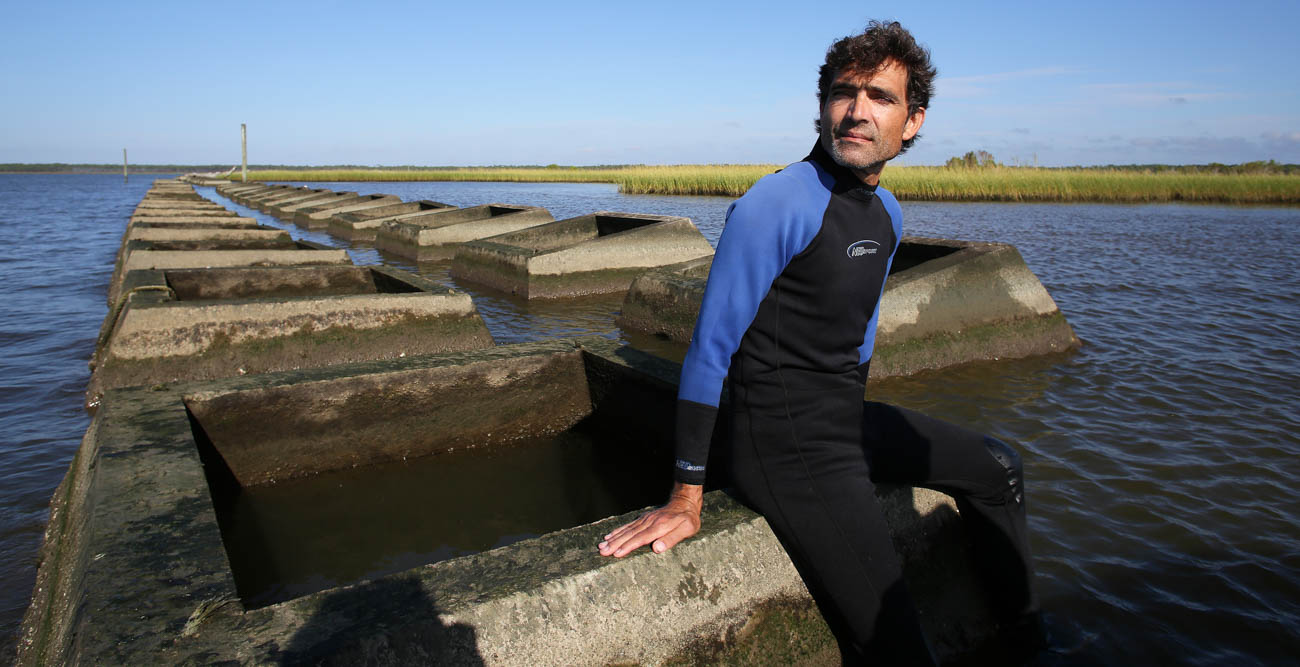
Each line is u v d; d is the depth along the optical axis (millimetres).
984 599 2480
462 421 3693
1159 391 5230
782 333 1846
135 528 1957
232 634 1516
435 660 1562
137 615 1574
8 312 8227
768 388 1896
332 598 1650
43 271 11406
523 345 3951
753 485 1968
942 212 22750
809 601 2102
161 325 5168
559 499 3430
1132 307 8141
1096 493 3611
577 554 1865
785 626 2047
